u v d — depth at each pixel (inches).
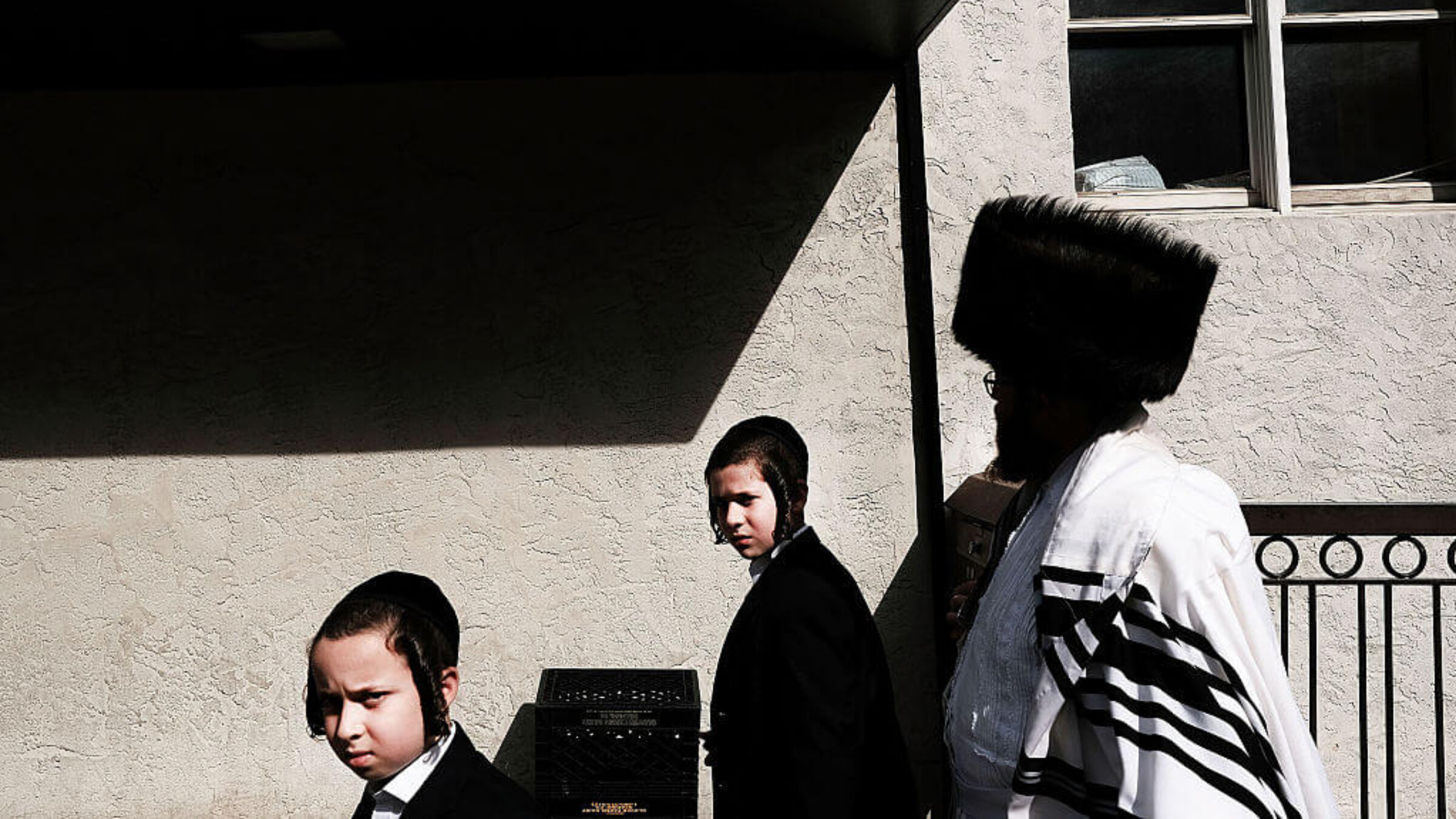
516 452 169.8
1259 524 133.4
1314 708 134.9
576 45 157.8
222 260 168.7
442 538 169.8
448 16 143.3
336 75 167.9
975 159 170.4
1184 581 59.5
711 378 169.9
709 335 169.9
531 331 169.3
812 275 170.1
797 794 102.8
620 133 169.8
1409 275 169.5
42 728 169.6
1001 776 64.9
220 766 169.9
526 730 169.5
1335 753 169.0
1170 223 170.1
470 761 77.0
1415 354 169.5
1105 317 63.6
